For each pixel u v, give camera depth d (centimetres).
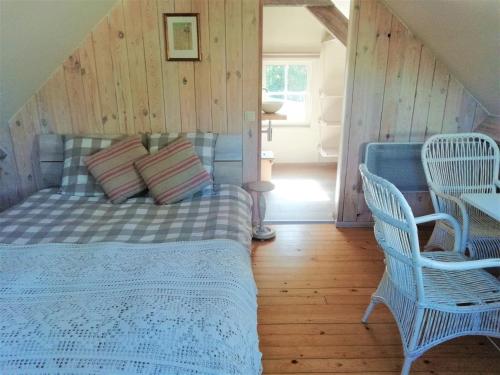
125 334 119
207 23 279
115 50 283
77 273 153
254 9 276
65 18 232
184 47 283
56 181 299
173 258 166
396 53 288
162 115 300
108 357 113
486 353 186
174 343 118
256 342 142
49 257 167
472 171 238
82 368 110
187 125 303
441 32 246
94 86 291
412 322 160
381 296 194
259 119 302
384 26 281
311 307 222
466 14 204
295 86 530
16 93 269
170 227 210
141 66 287
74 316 126
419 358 183
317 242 305
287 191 432
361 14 279
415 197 326
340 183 324
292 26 477
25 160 307
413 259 149
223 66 289
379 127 308
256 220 334
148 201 258
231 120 302
